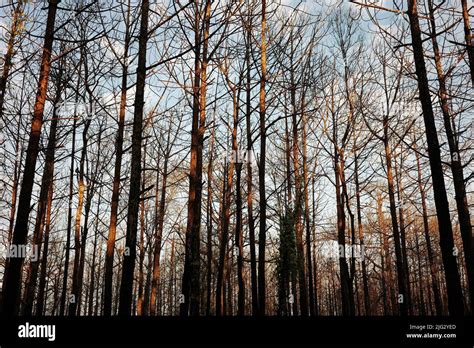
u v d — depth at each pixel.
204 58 8.72
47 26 6.92
